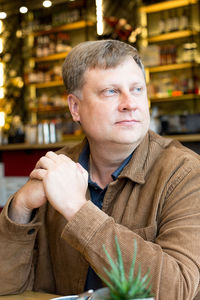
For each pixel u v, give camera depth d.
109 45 1.05
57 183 0.91
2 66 7.16
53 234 1.16
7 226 1.01
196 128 3.84
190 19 5.61
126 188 1.08
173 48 5.67
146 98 1.08
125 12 6.16
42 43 6.77
